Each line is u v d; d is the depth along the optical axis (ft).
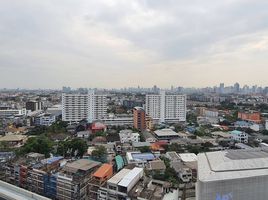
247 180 172.96
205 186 168.76
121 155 378.12
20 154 342.44
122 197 219.61
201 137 497.87
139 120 593.83
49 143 383.86
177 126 624.59
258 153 218.18
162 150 405.18
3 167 296.51
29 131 549.13
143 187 232.32
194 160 337.52
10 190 262.26
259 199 175.73
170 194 239.30
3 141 433.48
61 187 244.42
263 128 602.44
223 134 512.22
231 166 185.68
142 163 328.70
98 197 233.55
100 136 492.95
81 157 358.64
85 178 248.73
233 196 171.73
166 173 291.79
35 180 264.11
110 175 266.98
